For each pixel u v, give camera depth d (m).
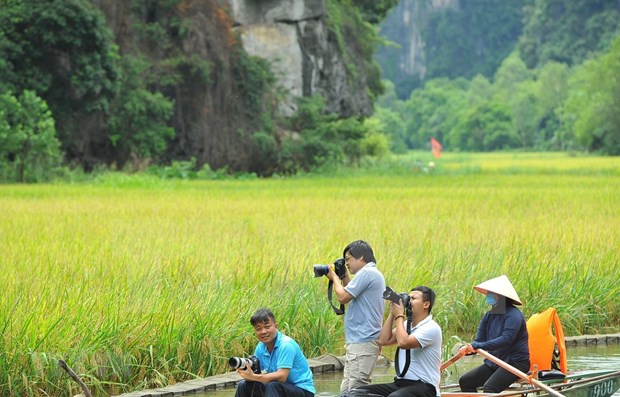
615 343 15.37
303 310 14.18
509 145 191.75
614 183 47.44
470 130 196.12
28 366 11.48
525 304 15.80
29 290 13.52
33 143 47.78
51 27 49.94
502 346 11.22
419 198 35.62
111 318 12.45
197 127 58.81
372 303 10.68
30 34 50.31
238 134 60.47
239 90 61.50
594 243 20.25
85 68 50.66
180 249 18.80
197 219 26.22
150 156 55.84
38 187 42.78
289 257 17.47
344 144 66.12
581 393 11.40
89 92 51.91
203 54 59.12
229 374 12.62
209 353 12.75
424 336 9.94
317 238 20.89
